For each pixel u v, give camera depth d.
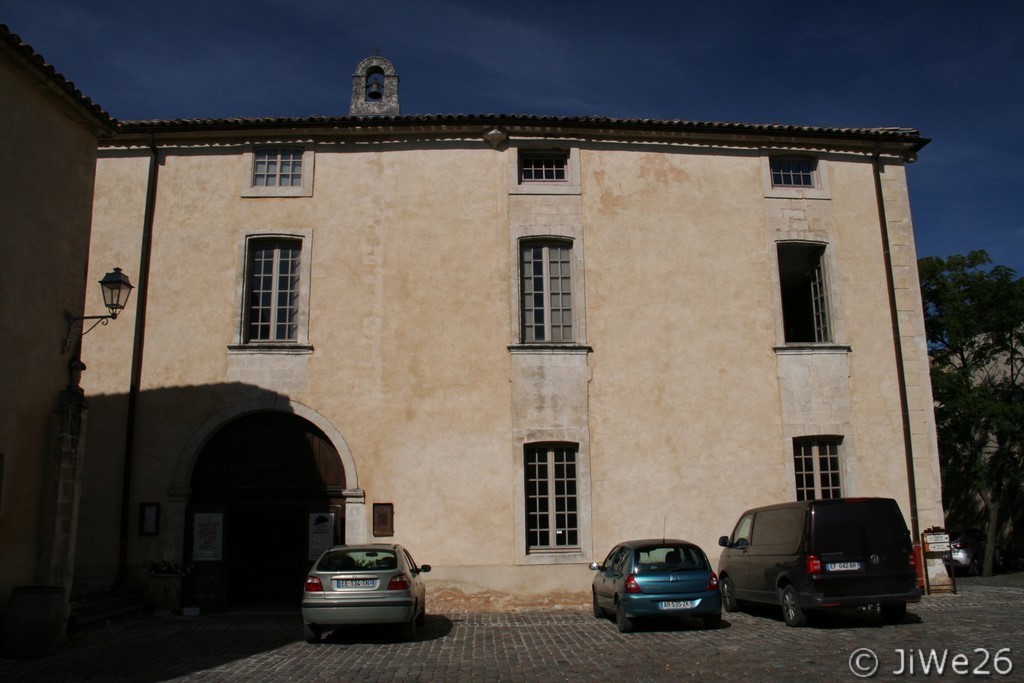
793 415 15.95
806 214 16.89
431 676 8.64
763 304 16.36
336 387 15.35
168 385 15.27
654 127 16.58
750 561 12.94
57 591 10.45
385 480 15.02
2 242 10.47
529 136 16.50
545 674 8.63
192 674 8.91
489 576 14.70
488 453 15.20
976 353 24.20
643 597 11.34
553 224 16.23
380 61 19.34
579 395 15.56
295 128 16.19
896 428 16.16
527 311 16.11
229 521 15.01
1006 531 25.17
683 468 15.50
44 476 11.23
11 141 10.75
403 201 16.19
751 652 9.59
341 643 11.12
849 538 11.33
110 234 15.81
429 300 15.77
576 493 15.33
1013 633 10.52
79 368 11.95
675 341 15.99
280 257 16.11
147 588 14.45
